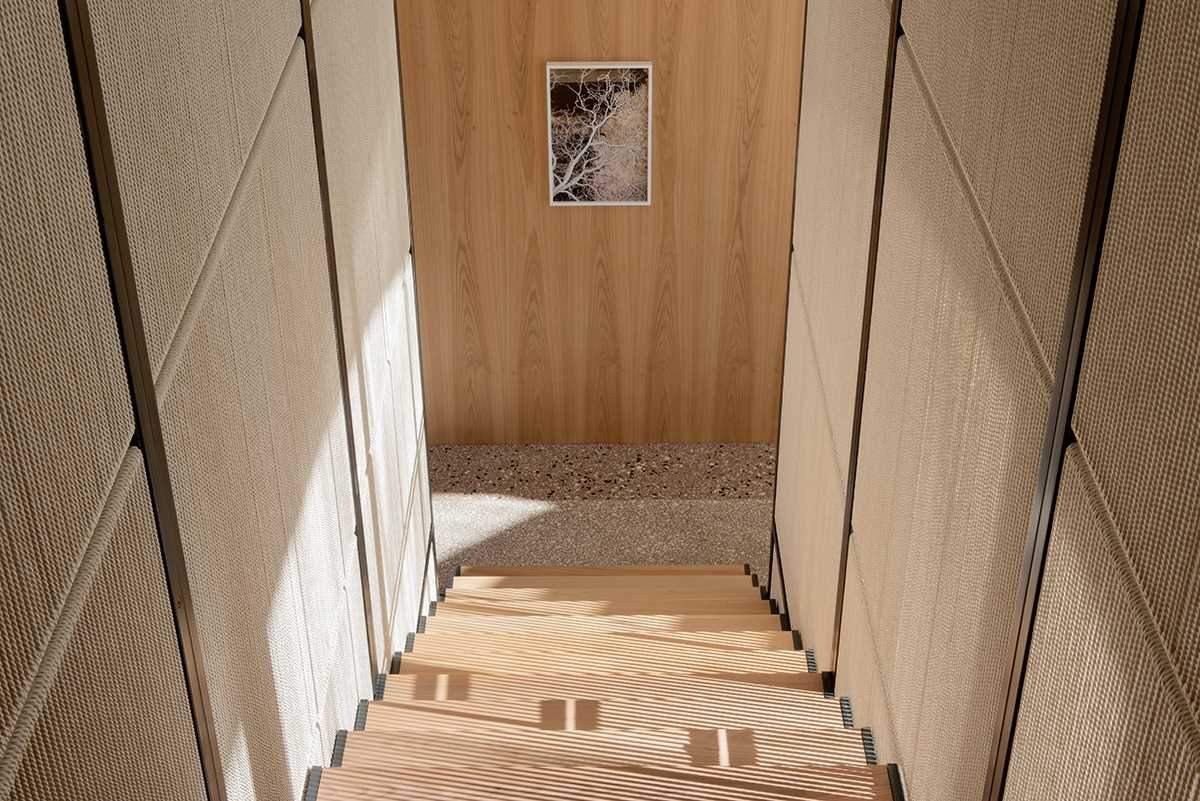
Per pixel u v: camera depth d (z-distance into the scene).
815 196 3.93
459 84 6.20
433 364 6.96
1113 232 1.28
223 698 1.87
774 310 6.79
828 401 3.62
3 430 1.08
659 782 2.72
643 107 6.23
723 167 6.39
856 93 3.13
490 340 6.88
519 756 2.89
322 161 2.82
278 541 2.29
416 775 2.70
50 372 1.20
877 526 2.82
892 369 2.63
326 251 2.88
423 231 6.57
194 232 1.76
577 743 3.06
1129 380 1.23
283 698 2.33
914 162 2.42
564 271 6.67
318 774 2.67
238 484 1.99
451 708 3.32
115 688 1.36
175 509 1.62
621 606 4.80
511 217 6.52
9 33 1.12
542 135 6.32
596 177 6.40
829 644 3.63
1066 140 1.46
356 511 3.26
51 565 1.18
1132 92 1.23
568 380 7.00
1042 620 1.54
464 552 6.24
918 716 2.37
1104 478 1.30
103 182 1.36
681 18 6.07
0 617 1.06
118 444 1.40
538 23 6.08
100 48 1.37
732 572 5.68
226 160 1.96
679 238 6.57
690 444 7.19
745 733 3.00
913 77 2.44
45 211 1.20
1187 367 1.09
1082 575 1.38
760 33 6.10
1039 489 1.54
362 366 3.43
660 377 6.99
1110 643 1.28
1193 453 1.07
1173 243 1.12
